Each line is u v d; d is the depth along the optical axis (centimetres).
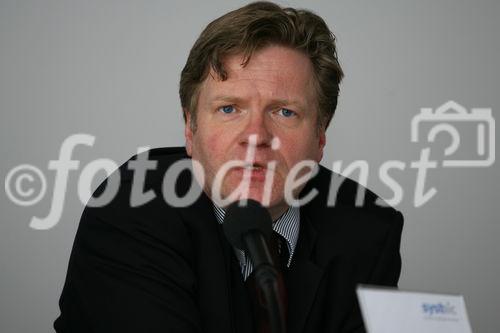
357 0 673
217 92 317
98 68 642
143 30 652
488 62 680
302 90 322
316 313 351
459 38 680
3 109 625
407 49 676
